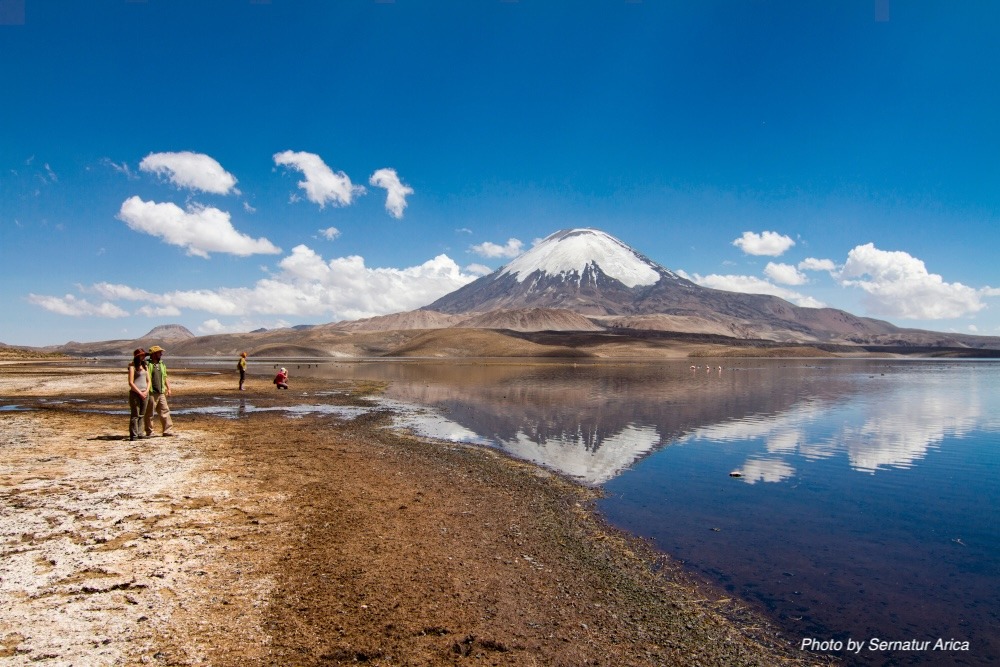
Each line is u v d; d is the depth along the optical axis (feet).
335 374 267.18
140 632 22.79
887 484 57.98
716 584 33.17
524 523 41.60
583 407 122.93
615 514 46.06
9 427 74.28
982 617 30.07
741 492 53.93
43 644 21.47
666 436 85.10
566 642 24.93
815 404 135.74
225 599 26.12
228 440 68.54
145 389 66.28
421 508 43.21
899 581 34.35
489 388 177.58
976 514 47.83
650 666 23.77
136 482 45.42
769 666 24.80
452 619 25.89
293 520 38.09
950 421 107.04
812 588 33.09
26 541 32.01
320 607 25.90
